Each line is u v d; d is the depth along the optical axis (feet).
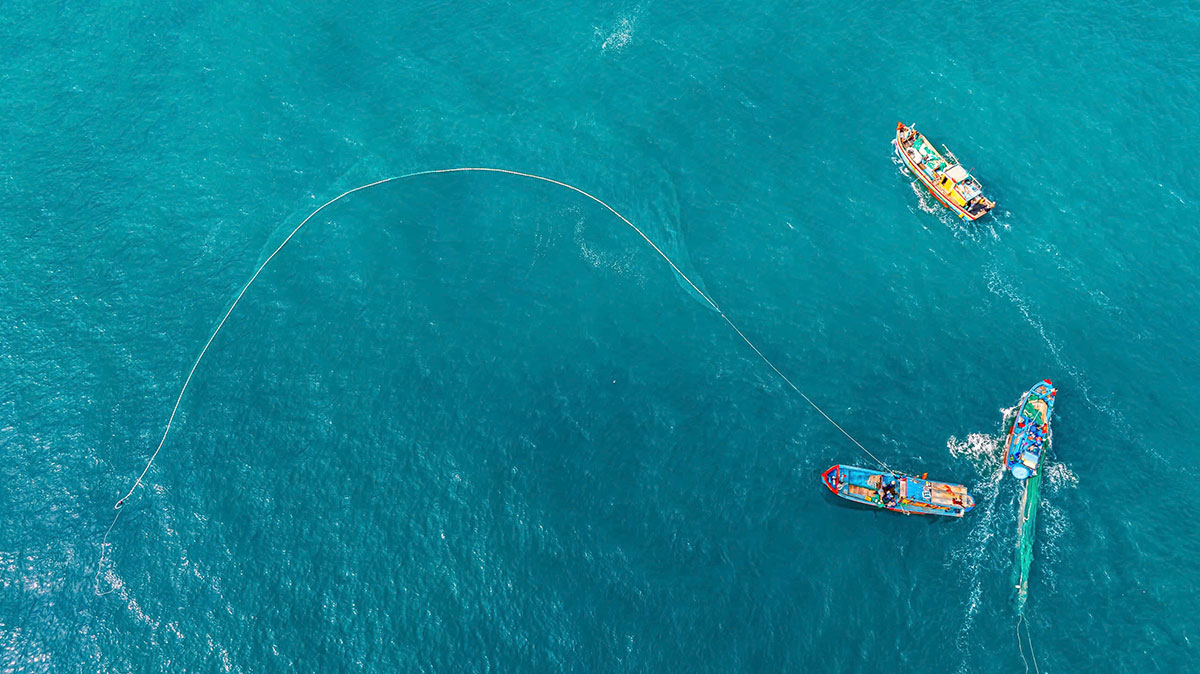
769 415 355.97
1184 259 384.88
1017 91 431.43
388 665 315.99
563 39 461.78
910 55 447.01
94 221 409.49
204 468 351.67
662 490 343.26
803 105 435.53
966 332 370.94
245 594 328.70
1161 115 422.00
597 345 374.43
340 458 353.92
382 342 378.12
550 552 333.21
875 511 335.67
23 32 467.93
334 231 403.95
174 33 465.47
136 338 380.78
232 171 421.59
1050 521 330.13
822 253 392.68
